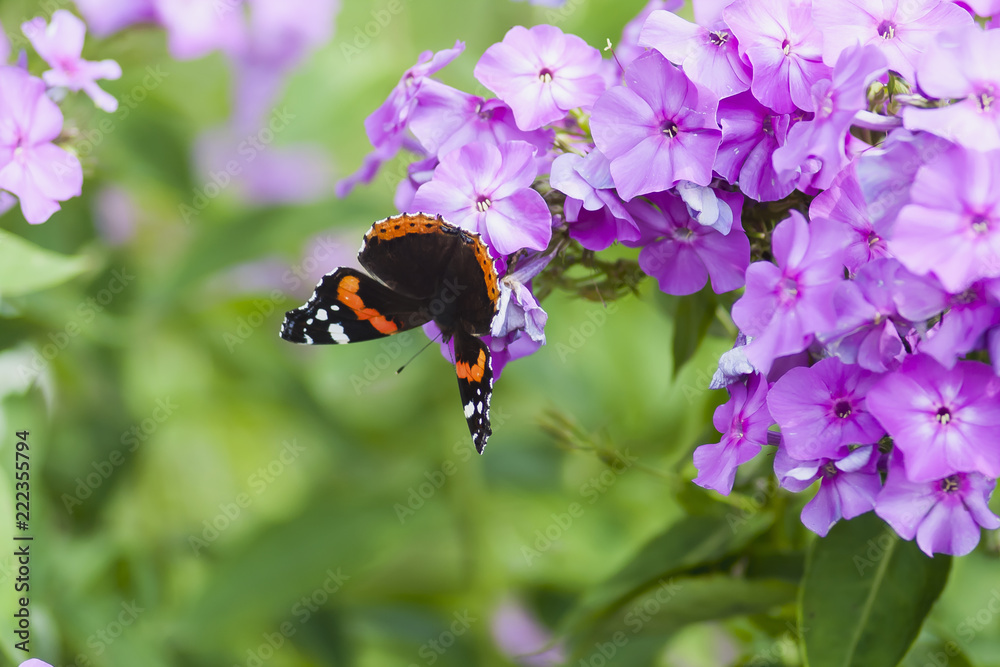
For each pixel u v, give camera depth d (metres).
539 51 0.69
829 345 0.66
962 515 0.66
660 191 0.68
